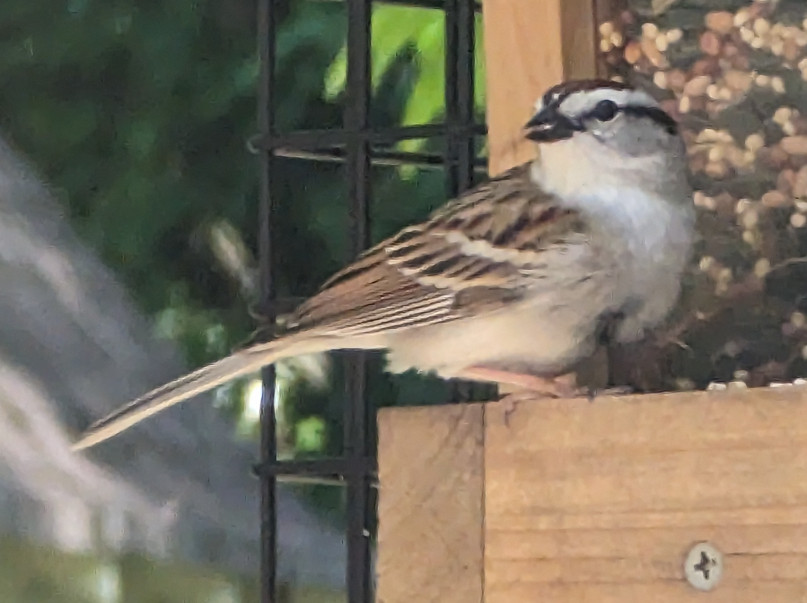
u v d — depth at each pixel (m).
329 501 7.38
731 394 3.70
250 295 7.26
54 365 7.44
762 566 3.62
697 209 4.95
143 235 7.25
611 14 4.96
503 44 4.80
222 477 7.51
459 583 3.96
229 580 7.34
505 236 4.73
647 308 4.75
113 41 7.24
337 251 6.82
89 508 7.34
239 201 7.16
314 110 6.89
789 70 4.91
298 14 6.96
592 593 3.80
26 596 7.16
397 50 6.82
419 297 4.80
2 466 7.30
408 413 4.07
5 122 7.32
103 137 7.26
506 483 3.93
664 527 3.73
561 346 4.71
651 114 4.75
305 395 7.09
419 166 6.31
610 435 3.82
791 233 4.87
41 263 7.43
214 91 7.16
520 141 4.84
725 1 4.96
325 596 7.22
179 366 7.37
